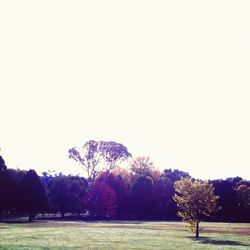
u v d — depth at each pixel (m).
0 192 96.44
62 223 82.94
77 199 116.88
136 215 127.94
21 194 97.81
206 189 54.47
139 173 138.50
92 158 123.31
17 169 119.50
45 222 87.12
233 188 126.94
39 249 32.00
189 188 54.44
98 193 120.62
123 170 137.25
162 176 146.75
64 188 117.19
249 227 81.44
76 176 127.44
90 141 123.06
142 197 124.81
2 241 38.66
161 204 127.88
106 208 119.88
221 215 126.06
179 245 39.28
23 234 48.56
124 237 48.09
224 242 44.12
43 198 99.69
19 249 31.55
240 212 124.69
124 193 124.94
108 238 45.84
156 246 37.66
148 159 139.88
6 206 97.38
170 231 62.75
